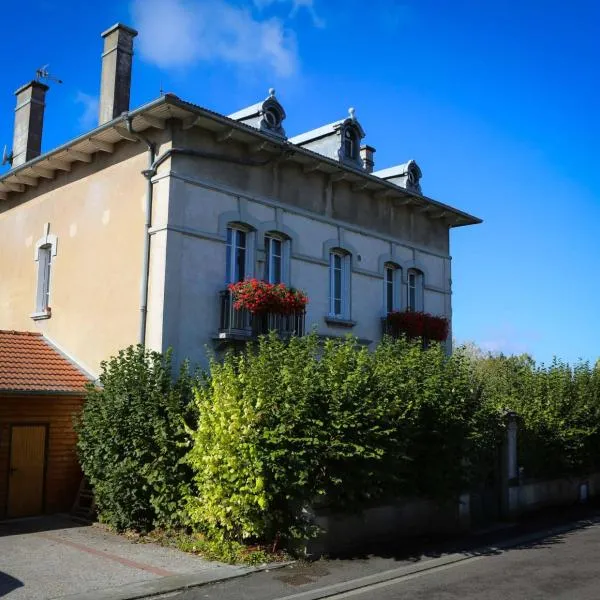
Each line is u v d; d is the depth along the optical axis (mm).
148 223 12688
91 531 11000
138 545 10039
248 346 11344
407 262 17781
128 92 14680
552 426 15008
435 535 11617
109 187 13883
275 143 13703
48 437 12430
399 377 11047
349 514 10055
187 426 10250
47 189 15703
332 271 15883
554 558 10000
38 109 17000
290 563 9219
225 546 9461
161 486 10508
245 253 13875
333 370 10094
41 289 15547
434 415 11375
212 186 13133
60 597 7500
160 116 12539
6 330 15922
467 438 11688
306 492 9445
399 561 9578
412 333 16562
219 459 9523
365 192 16766
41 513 12242
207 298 12812
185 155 12781
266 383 9656
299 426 9523
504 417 13672
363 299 16312
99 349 13430
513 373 17438
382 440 10180
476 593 8008
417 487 11367
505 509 13594
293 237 14680
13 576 8336
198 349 12500
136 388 10953
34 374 12648
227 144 13531
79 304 14148
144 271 12547
